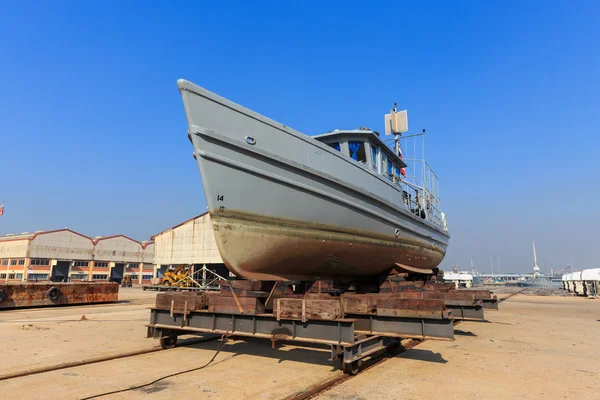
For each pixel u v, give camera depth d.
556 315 13.75
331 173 7.31
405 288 9.42
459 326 10.62
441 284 11.66
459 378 5.05
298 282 7.67
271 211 6.41
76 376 5.00
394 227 9.38
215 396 4.21
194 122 5.63
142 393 4.31
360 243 8.11
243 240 6.20
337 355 5.23
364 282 10.88
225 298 6.21
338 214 7.39
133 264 55.97
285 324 5.58
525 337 8.63
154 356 6.25
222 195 5.86
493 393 4.42
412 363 5.92
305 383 4.72
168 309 6.83
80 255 49.94
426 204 12.80
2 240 49.56
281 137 6.59
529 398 4.26
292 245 6.83
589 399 4.24
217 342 7.45
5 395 4.21
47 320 11.02
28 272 44.97
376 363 5.90
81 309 14.69
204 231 30.22
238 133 6.05
